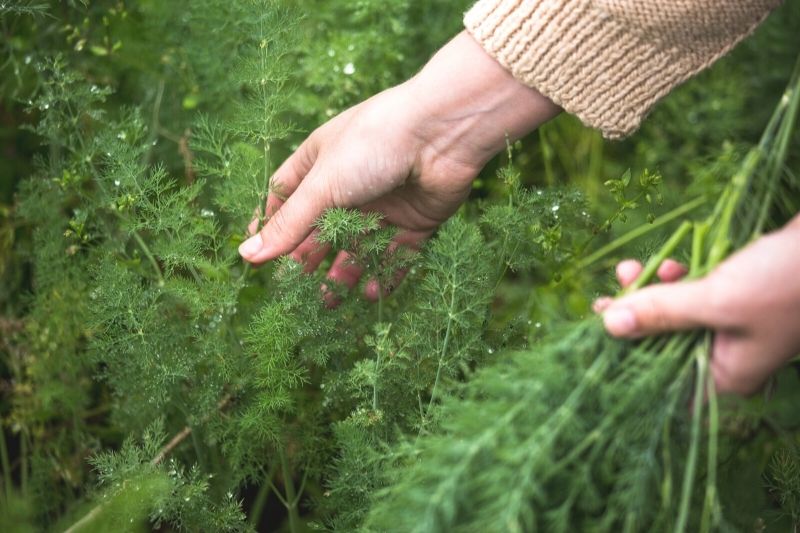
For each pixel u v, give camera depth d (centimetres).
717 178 86
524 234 72
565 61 67
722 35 66
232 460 71
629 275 62
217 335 72
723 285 55
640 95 67
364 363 68
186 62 87
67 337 78
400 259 71
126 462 68
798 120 89
